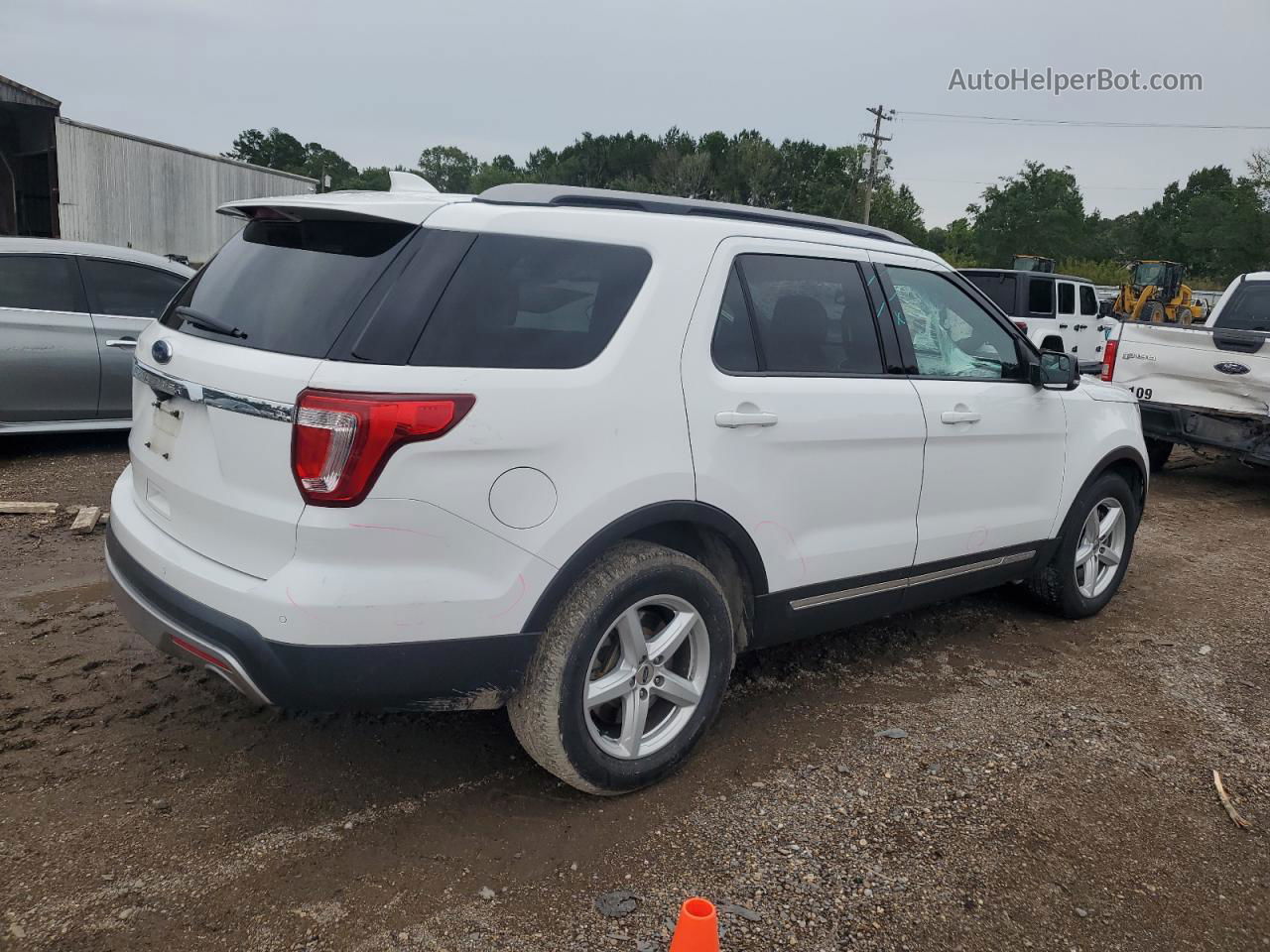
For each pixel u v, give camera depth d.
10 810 2.84
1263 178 54.50
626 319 2.92
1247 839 3.08
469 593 2.60
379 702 2.60
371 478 2.43
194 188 20.03
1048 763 3.49
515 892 2.61
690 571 3.05
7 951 2.29
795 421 3.29
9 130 18.08
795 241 3.50
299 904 2.52
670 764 3.15
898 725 3.73
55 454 7.32
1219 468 10.05
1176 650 4.71
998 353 4.31
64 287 7.07
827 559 3.50
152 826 2.81
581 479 2.75
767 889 2.68
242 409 2.54
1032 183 80.00
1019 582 5.13
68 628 4.19
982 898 2.69
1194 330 8.24
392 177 3.21
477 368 2.60
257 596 2.48
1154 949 2.55
